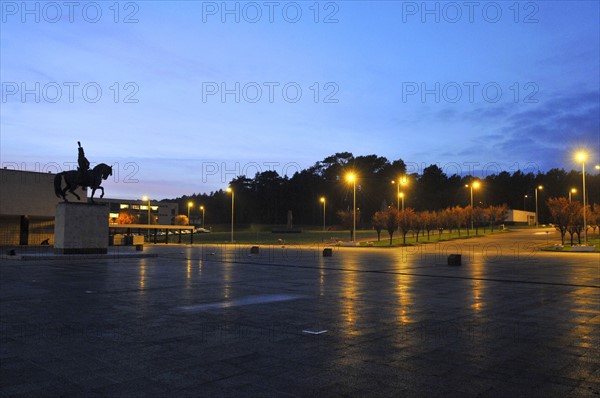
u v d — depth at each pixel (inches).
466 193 5187.0
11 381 257.6
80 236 1331.2
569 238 2659.9
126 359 301.7
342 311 488.7
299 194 5679.1
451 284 742.5
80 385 251.0
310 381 258.5
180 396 235.0
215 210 6584.6
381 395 237.0
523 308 508.1
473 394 238.4
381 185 5118.1
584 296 603.5
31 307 512.4
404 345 340.8
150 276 864.3
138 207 5408.5
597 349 327.9
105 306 520.7
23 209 2076.8
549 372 274.5
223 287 699.4
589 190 5634.8
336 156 5438.0
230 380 259.8
